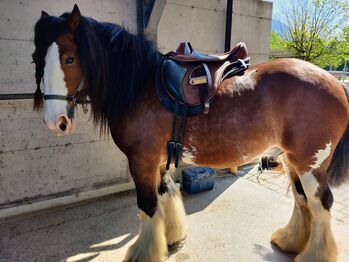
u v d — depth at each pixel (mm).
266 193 2818
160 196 1991
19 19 2131
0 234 2125
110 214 2443
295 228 1904
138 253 1779
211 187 2896
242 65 1626
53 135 2414
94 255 1918
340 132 1553
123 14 2561
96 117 1663
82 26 1401
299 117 1482
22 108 2248
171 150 1584
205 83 1500
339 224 2275
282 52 11281
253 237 2109
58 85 1379
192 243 2037
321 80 1515
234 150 1547
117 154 2764
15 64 2168
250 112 1489
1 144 2217
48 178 2459
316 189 1575
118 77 1600
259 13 3479
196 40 3061
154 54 1693
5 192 2297
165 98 1530
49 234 2141
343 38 10398
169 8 2787
